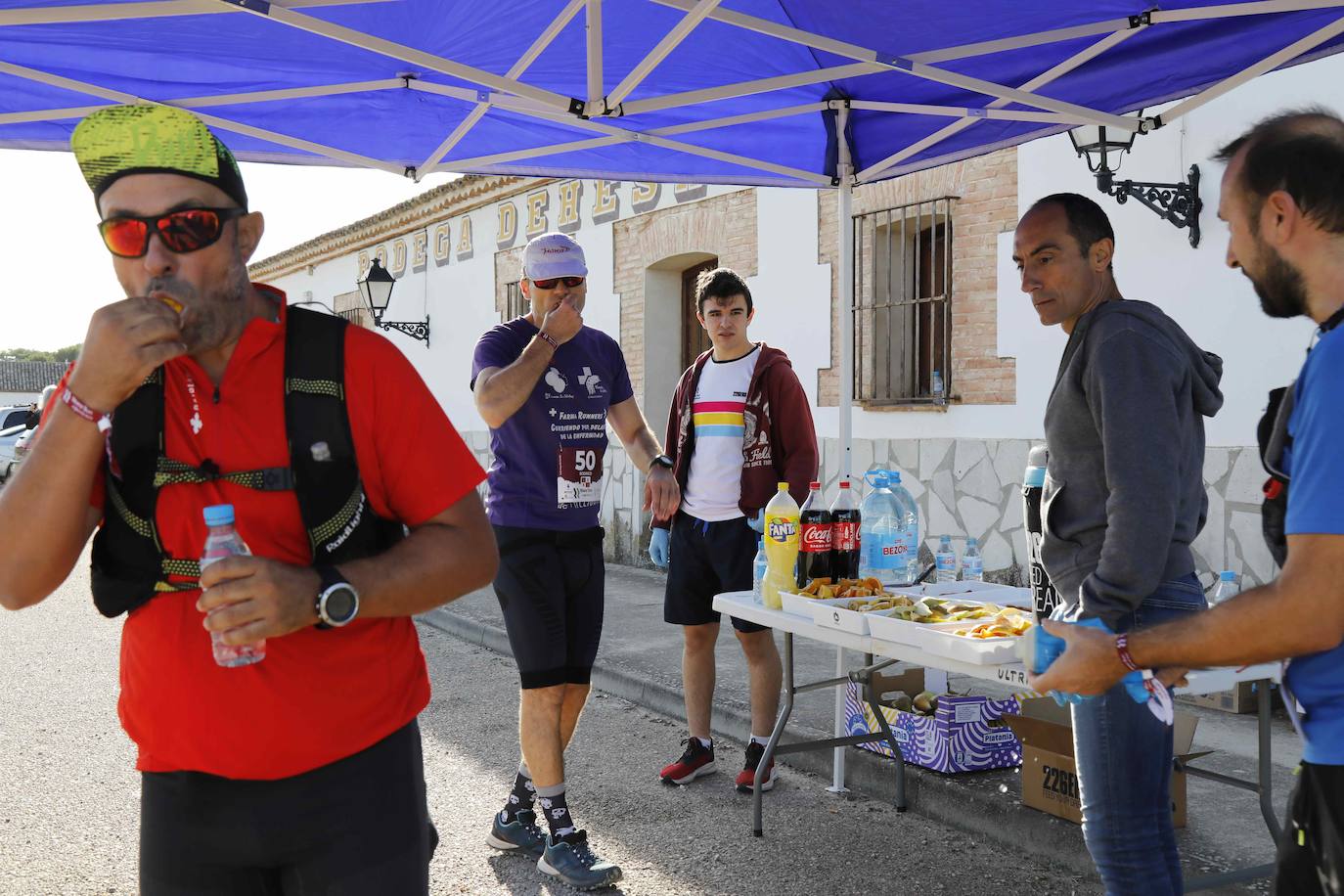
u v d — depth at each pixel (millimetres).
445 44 3457
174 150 1455
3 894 3566
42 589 1515
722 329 4496
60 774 4805
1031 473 2766
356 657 1620
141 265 1499
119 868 3793
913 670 4602
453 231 13430
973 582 3812
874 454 7793
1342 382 1415
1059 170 6477
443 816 4227
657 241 9898
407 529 1771
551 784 3594
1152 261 5973
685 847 3859
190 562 1556
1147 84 3742
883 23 3348
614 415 4195
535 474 3615
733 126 4379
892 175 4535
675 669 6152
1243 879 3000
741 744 5098
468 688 6281
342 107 3965
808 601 3369
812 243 8273
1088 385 2336
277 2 2859
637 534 10312
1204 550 5742
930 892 3447
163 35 3238
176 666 1550
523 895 3512
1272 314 1609
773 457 4395
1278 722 4797
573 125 4180
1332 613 1430
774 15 3518
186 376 1565
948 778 4121
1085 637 1818
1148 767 2281
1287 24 3268
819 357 8258
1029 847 3729
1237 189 1576
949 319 7230
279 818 1575
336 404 1578
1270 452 1617
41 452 1429
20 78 3520
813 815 4152
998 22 3297
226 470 1562
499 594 3639
